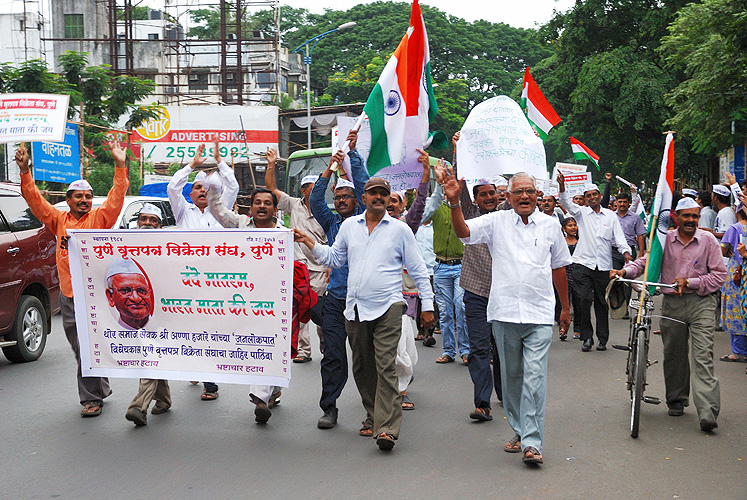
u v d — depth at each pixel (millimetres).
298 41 59844
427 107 6562
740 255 8344
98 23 42562
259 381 5984
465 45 54875
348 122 6496
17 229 9070
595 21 29344
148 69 42375
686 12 19219
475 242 5438
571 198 10109
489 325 6445
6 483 4797
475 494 4555
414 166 6523
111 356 6242
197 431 5965
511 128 6895
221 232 5934
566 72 30469
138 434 5879
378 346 5543
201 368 6094
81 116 22141
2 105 7223
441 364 8758
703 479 4812
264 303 5926
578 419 6305
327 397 6090
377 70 51812
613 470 4996
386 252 5629
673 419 6332
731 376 8070
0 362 8938
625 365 8664
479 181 6887
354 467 5078
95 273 6211
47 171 18672
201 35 51719
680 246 6293
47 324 9352
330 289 6164
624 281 6426
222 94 39156
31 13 41906
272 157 7250
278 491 4625
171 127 35000
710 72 17188
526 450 5070
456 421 6289
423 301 5711
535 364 5195
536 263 5285
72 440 5719
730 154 22047
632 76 26734
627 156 33125
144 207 7121
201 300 6039
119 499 4516
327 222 6438
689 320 6211
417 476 4891
